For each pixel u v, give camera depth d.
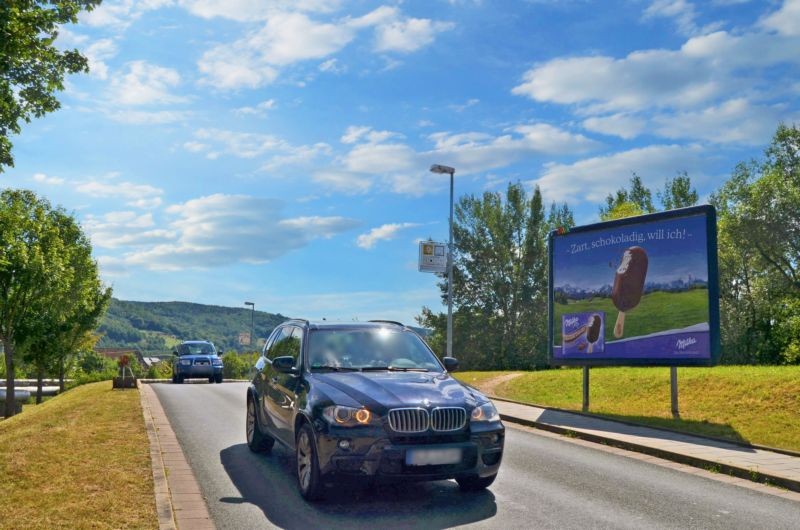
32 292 33.53
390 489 7.59
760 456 9.50
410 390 6.98
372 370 7.95
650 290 15.80
